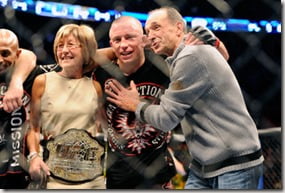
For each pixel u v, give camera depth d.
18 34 2.65
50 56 2.91
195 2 4.30
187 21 4.34
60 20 3.45
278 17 4.68
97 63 2.12
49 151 2.00
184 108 1.71
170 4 2.63
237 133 1.68
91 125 2.05
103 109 2.11
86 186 2.02
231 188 1.69
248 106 3.38
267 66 3.51
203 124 1.71
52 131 2.01
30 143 2.04
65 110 2.00
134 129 2.15
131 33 2.09
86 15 3.63
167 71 2.18
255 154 1.70
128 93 1.95
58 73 2.06
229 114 1.69
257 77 4.01
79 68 2.04
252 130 1.72
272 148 2.46
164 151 2.23
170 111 1.71
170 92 1.72
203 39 1.84
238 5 4.51
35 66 2.11
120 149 2.16
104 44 2.46
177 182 2.51
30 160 2.01
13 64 2.04
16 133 2.06
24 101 2.06
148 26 1.94
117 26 2.10
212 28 4.41
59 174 2.00
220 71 1.70
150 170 2.18
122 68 2.13
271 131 2.46
